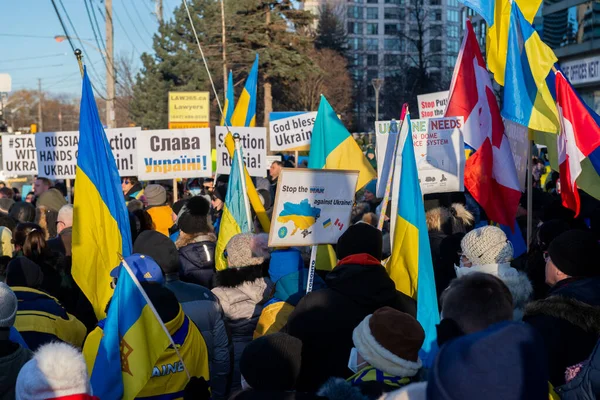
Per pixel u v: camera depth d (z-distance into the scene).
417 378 2.95
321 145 6.80
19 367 3.35
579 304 3.25
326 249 6.00
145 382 3.39
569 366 3.17
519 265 5.90
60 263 5.61
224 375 4.24
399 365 2.83
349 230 3.79
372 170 6.76
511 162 6.53
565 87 5.82
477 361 1.67
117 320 3.46
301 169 4.68
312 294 3.66
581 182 6.26
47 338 4.20
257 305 4.59
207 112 17.77
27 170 10.64
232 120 12.09
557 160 6.83
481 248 3.87
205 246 6.00
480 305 2.64
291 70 40.28
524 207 8.09
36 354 2.56
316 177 4.74
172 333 3.57
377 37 114.75
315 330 3.56
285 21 41.31
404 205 4.36
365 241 3.72
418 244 4.30
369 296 3.60
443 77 82.75
